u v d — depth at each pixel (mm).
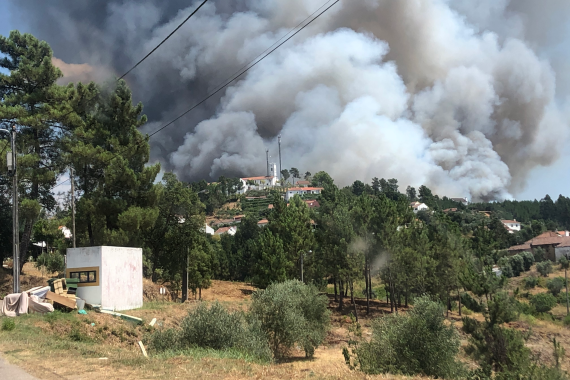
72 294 24453
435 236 46406
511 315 20125
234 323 18078
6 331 17391
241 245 92250
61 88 36500
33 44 37469
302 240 51469
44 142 37250
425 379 13555
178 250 47812
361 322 43031
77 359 12102
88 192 38688
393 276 46500
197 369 11102
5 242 41562
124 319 23484
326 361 24062
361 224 47688
